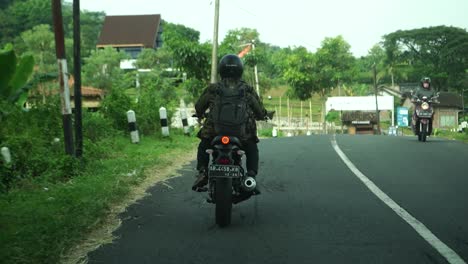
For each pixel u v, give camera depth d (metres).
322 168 10.71
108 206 7.21
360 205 7.21
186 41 33.00
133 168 10.23
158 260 5.05
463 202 7.35
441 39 88.62
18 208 6.78
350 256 5.04
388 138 19.86
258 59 44.00
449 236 5.67
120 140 14.41
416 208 7.00
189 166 11.24
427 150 14.12
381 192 8.09
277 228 6.08
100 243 5.63
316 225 6.18
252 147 6.56
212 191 6.25
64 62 9.91
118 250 5.38
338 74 78.25
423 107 16.97
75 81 10.52
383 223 6.23
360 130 79.12
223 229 6.09
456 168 10.64
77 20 10.41
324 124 74.25
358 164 11.28
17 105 12.39
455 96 78.81
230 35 34.50
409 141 17.69
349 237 5.67
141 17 111.81
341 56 79.12
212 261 4.98
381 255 5.06
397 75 96.69
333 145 15.98
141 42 109.38
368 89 108.94
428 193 8.02
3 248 5.11
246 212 6.90
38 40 54.62
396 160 11.95
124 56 66.25
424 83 17.38
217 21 29.25
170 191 8.45
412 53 91.44
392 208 6.99
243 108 6.19
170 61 66.38
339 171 10.28
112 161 10.96
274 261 4.93
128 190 8.32
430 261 4.88
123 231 6.08
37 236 5.54
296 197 7.81
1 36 79.75
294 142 17.64
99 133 13.75
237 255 5.14
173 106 19.11
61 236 5.62
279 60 92.81
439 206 7.11
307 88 80.31
